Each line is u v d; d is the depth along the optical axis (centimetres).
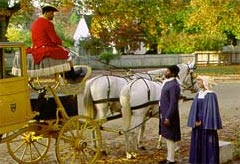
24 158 1131
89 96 1176
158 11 2902
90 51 4850
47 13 947
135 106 1134
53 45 940
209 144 970
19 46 881
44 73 928
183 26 5009
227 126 1592
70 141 990
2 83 845
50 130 963
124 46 5253
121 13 2795
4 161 1123
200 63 5209
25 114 891
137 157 1137
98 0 2711
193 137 984
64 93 970
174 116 1041
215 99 969
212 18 3444
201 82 977
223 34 5081
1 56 861
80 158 1010
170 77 1058
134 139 1135
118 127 1552
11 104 861
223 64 5216
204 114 964
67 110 993
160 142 1224
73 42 5019
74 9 2791
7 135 955
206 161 971
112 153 1188
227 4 3328
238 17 3400
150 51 5653
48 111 961
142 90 1140
